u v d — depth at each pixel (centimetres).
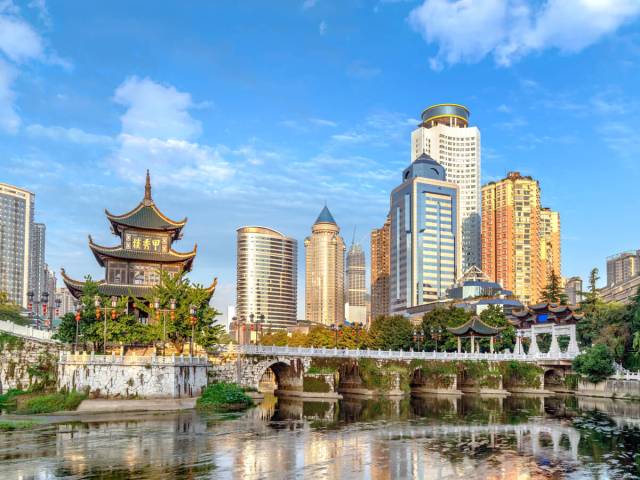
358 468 4731
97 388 7675
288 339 17738
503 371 12144
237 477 4372
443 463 4941
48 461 4778
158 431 6181
